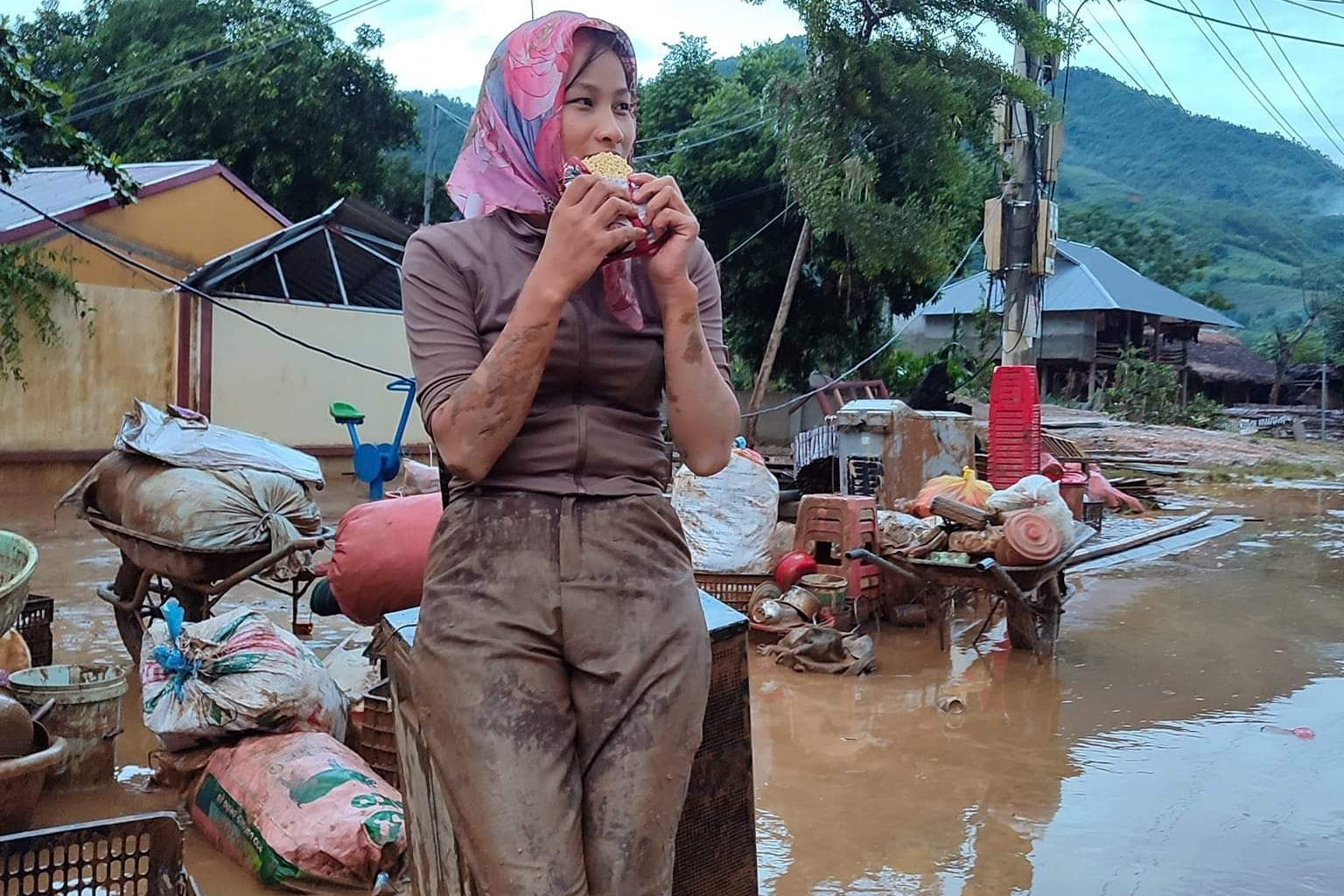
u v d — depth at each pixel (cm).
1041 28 1398
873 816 436
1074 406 3344
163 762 436
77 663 615
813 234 1816
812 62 1636
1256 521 1460
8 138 1041
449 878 192
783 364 2266
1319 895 370
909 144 1648
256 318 1445
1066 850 405
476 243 180
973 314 2694
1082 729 555
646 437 182
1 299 1206
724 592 730
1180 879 381
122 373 1334
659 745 169
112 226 1377
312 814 366
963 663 684
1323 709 596
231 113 2341
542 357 163
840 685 629
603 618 170
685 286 171
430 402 172
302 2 2636
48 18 2819
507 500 173
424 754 201
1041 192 1348
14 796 366
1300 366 4569
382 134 2516
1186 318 3791
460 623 169
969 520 688
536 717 165
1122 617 838
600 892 164
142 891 320
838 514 725
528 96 177
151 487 570
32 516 1148
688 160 2131
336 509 1277
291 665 423
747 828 236
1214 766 500
